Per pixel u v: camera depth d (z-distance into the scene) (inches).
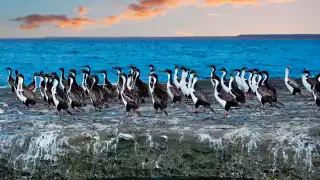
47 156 616.4
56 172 615.2
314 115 740.7
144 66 2293.3
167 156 610.5
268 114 753.6
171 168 610.2
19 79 847.1
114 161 614.2
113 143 616.4
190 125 657.0
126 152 614.5
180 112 780.0
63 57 3216.0
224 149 606.2
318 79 932.6
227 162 604.7
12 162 615.2
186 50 5108.3
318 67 2268.7
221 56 3570.4
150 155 612.1
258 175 597.0
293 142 590.6
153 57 3292.3
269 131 615.5
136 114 757.3
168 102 898.1
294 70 2076.8
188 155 609.3
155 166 610.9
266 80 912.3
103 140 617.9
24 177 614.2
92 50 4938.5
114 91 911.7
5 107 850.8
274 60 2933.1
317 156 581.3
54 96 761.0
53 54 3745.1
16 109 825.5
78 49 5265.8
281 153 591.5
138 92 883.4
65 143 616.4
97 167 614.5
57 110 780.6
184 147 610.5
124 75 883.4
